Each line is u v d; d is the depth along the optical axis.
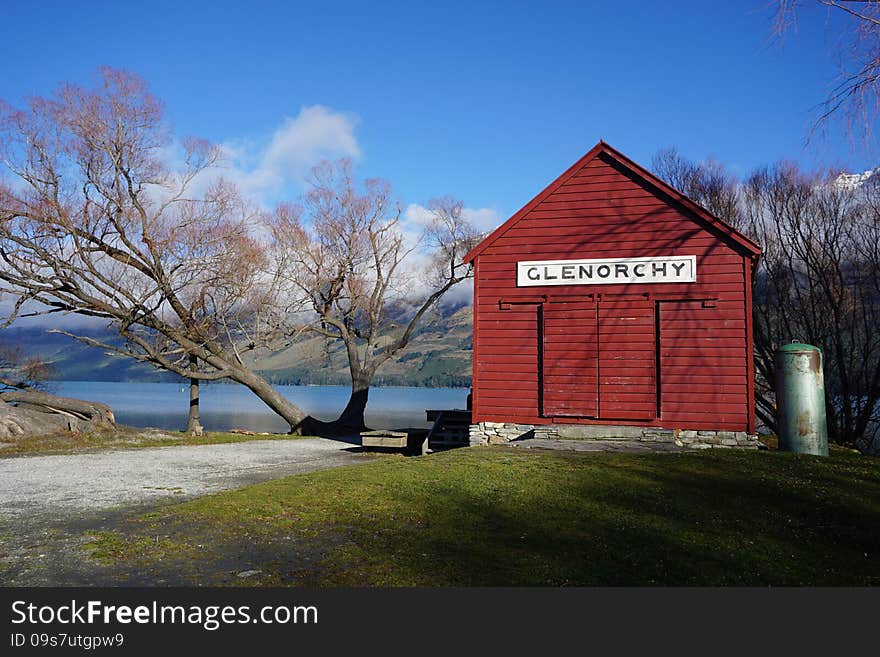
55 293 25.31
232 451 21.02
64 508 10.18
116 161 25.55
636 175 16.36
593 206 16.59
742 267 15.52
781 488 10.27
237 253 28.25
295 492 10.57
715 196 36.34
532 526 8.41
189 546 7.66
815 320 33.91
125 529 8.52
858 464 12.46
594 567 6.85
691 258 15.84
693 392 15.46
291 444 24.50
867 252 32.75
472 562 6.97
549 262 16.70
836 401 33.09
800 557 7.38
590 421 16.00
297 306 31.52
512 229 17.08
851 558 7.42
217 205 27.73
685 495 10.00
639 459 13.09
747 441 15.00
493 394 16.75
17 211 23.67
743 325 15.34
